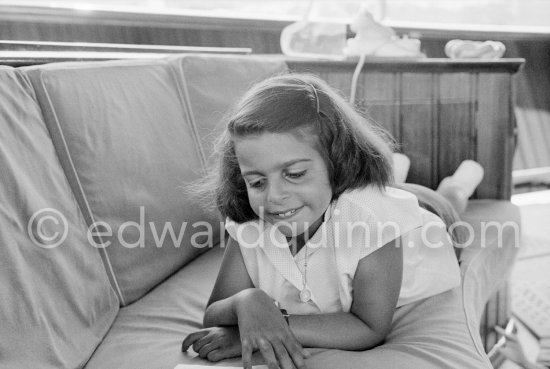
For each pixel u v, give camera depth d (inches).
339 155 33.3
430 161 80.6
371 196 36.4
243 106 32.7
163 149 51.6
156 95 54.2
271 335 31.4
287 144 30.9
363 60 73.5
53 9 68.6
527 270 82.7
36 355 30.9
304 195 31.9
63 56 51.7
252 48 92.4
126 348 36.1
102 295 40.1
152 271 46.7
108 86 48.1
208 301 40.3
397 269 36.2
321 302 37.6
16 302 31.0
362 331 35.0
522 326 66.1
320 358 32.6
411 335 36.9
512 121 80.4
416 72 77.3
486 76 80.0
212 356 33.1
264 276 38.1
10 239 32.4
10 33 65.3
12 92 39.1
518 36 123.7
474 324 40.5
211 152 58.9
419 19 117.3
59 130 41.8
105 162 44.2
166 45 82.0
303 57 76.3
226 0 92.4
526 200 124.7
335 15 95.9
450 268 44.9
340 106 34.8
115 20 75.7
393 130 78.0
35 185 37.0
